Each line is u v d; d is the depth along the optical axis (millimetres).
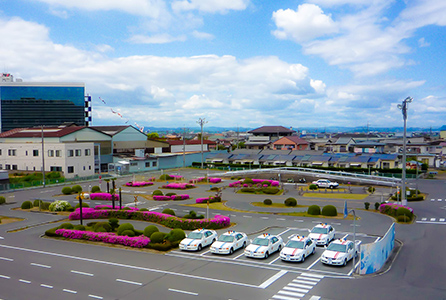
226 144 196750
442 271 26547
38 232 40062
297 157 102875
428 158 106125
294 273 26297
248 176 88062
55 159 83875
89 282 24688
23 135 91875
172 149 126562
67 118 165500
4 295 22516
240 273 26359
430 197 59156
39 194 66062
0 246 34219
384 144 112688
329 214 46656
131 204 56500
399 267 27578
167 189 72000
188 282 24562
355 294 22234
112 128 116062
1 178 70312
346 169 89125
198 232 34031
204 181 81438
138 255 31266
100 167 97312
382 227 40438
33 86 163000
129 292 22844
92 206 54562
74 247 33875
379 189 68812
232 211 50656
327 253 28203
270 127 164125
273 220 44844
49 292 22953
